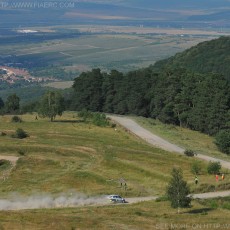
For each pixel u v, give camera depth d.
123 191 189.00
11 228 129.25
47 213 149.38
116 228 132.25
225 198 177.12
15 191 191.25
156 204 166.50
